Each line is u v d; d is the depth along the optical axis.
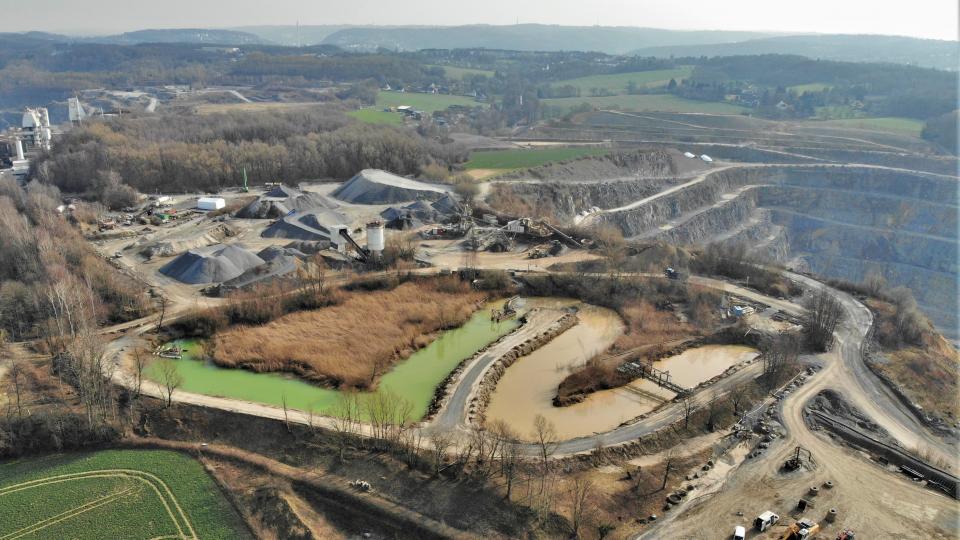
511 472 78.88
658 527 75.06
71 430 87.56
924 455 89.56
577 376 109.50
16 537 70.62
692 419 96.38
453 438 89.44
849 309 138.50
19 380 98.06
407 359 116.44
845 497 80.81
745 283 152.38
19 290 122.88
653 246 171.50
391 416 90.88
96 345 103.06
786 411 99.81
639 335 126.44
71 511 74.81
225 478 80.88
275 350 114.62
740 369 111.94
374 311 132.12
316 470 82.69
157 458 84.81
